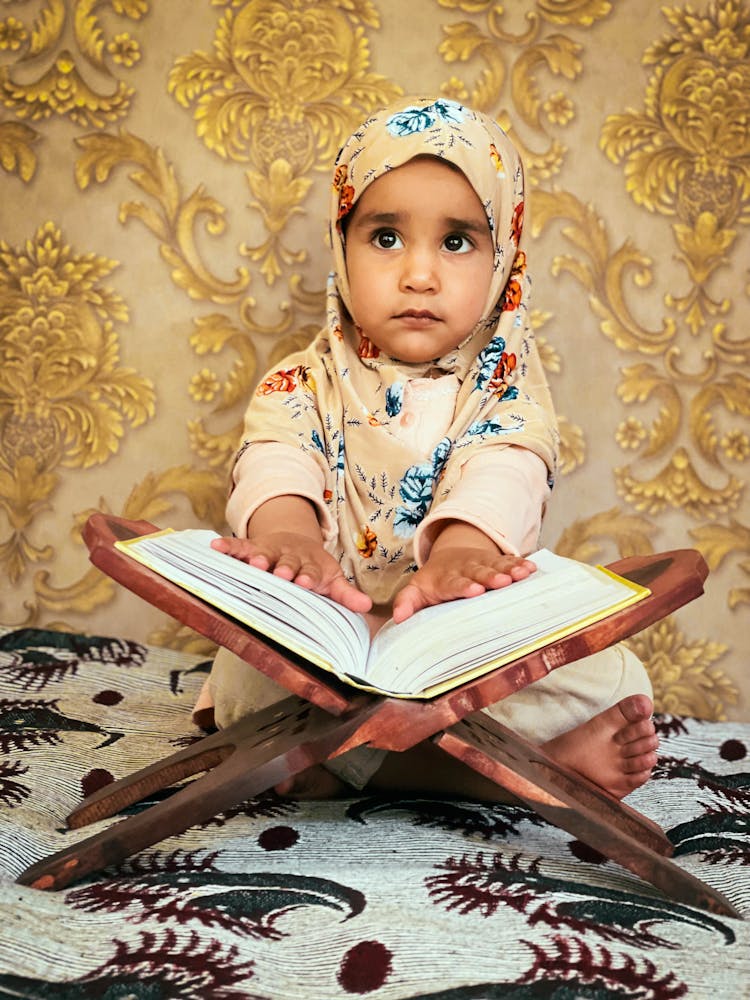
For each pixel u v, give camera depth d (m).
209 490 1.84
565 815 0.90
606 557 1.85
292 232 1.83
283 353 1.84
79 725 1.41
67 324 1.83
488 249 1.49
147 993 0.69
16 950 0.74
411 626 0.93
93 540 0.89
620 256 1.85
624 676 1.21
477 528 1.17
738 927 0.86
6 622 1.84
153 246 1.83
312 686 0.88
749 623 1.85
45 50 1.83
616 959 0.76
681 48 1.85
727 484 1.86
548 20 1.84
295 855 0.97
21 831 0.99
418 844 1.01
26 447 1.84
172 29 1.82
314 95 1.83
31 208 1.83
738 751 1.56
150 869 0.93
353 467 1.49
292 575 0.98
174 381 1.83
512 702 1.19
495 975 0.73
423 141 1.45
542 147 1.84
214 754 1.04
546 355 1.84
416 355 1.47
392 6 1.83
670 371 1.85
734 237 1.86
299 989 0.71
